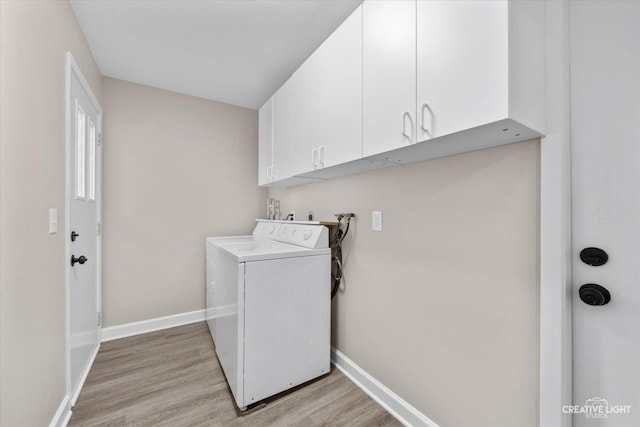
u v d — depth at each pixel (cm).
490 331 108
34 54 107
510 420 103
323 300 175
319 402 153
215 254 208
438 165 127
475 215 113
